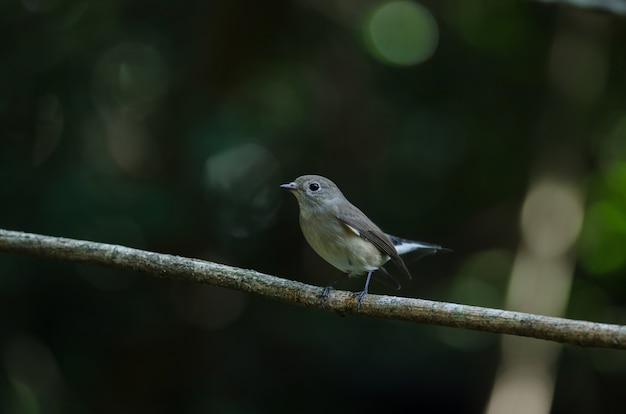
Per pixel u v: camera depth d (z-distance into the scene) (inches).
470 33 567.8
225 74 508.4
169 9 521.7
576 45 521.7
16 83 471.5
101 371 501.7
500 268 590.2
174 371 513.0
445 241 586.9
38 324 490.6
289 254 556.1
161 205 458.0
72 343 496.7
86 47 491.5
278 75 544.4
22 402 483.5
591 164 556.7
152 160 509.4
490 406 481.7
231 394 534.0
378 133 569.3
